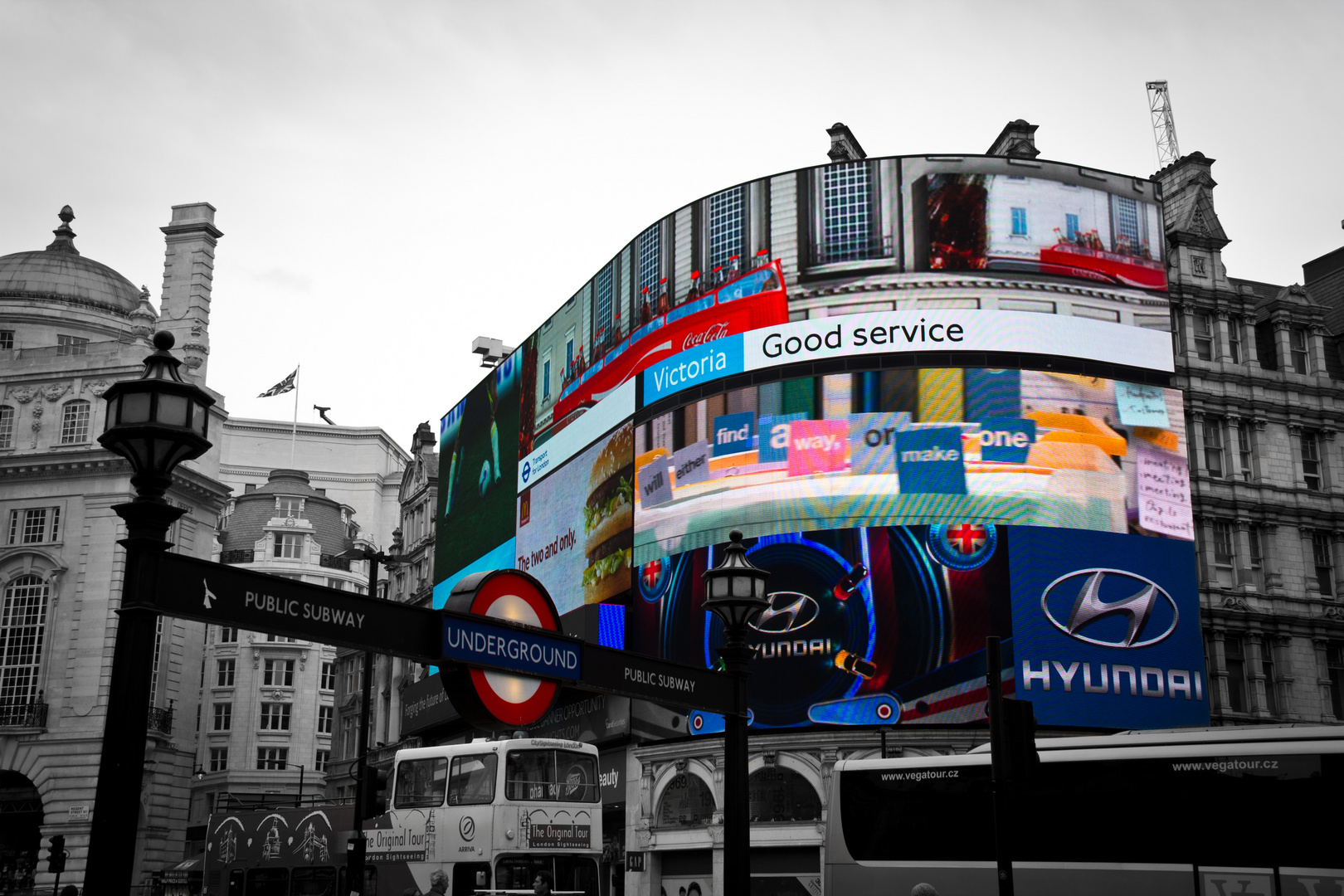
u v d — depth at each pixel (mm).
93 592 69812
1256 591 47500
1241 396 49531
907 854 21406
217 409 78875
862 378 44469
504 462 62938
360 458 130500
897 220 45594
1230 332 50625
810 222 46406
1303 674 47406
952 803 21344
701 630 45125
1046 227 45688
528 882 27859
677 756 46344
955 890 20766
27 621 70062
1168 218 52219
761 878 42594
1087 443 43969
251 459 127812
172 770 72312
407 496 82750
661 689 13695
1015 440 43438
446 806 29062
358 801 31281
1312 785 18719
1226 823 19031
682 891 45438
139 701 8453
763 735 43219
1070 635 42094
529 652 12016
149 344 75188
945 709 41312
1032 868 20141
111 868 8031
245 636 105062
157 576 8805
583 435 54688
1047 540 42719
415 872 29141
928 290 44750
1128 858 19516
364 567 112062
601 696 51312
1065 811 20188
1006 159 46031
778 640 43438
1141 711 42250
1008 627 41781
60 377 73812
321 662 107188
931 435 43531
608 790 50469
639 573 48562
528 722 11883
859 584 42812
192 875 55812
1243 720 45781
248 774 101625
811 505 43938
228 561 108125
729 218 48344
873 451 43781
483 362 71312
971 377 43906
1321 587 49031
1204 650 44625
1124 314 45719
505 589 11984
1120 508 43812
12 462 71688
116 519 70688
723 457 46094
